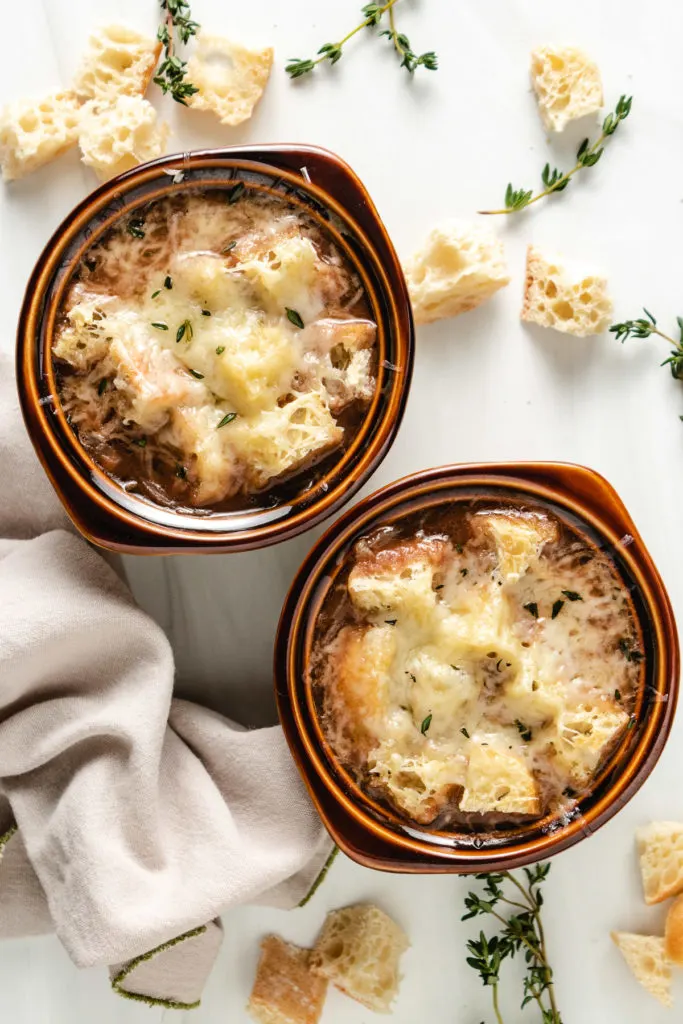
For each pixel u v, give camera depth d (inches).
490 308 24.4
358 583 21.3
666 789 24.6
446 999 24.9
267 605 24.5
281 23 24.1
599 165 24.4
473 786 21.3
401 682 21.6
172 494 21.6
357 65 24.1
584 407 24.5
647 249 24.5
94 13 24.0
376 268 21.5
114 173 23.7
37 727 23.1
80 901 22.4
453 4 24.2
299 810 23.1
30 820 23.1
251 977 24.8
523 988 24.9
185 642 24.5
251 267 21.2
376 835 21.4
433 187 24.2
